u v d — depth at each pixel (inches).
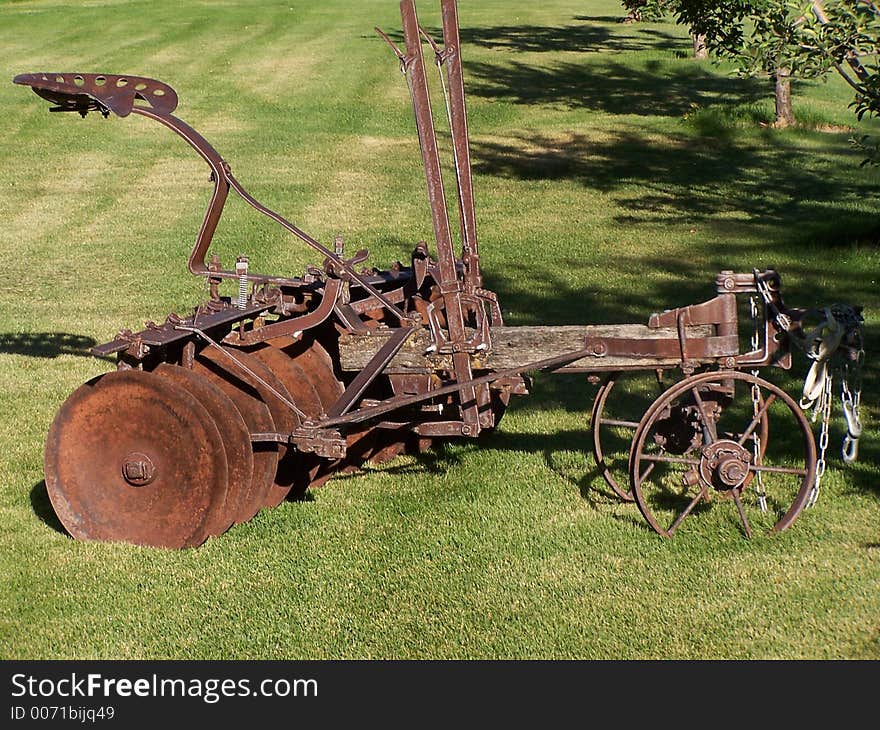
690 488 290.4
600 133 922.7
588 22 1690.5
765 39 537.0
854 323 257.6
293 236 609.0
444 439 330.6
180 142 876.0
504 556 260.2
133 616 234.1
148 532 256.4
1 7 1659.7
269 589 245.0
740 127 925.8
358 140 888.3
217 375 267.6
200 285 508.1
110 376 250.1
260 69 1190.3
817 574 250.5
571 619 235.0
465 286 279.9
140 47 1307.8
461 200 273.9
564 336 264.5
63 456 257.8
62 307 474.0
